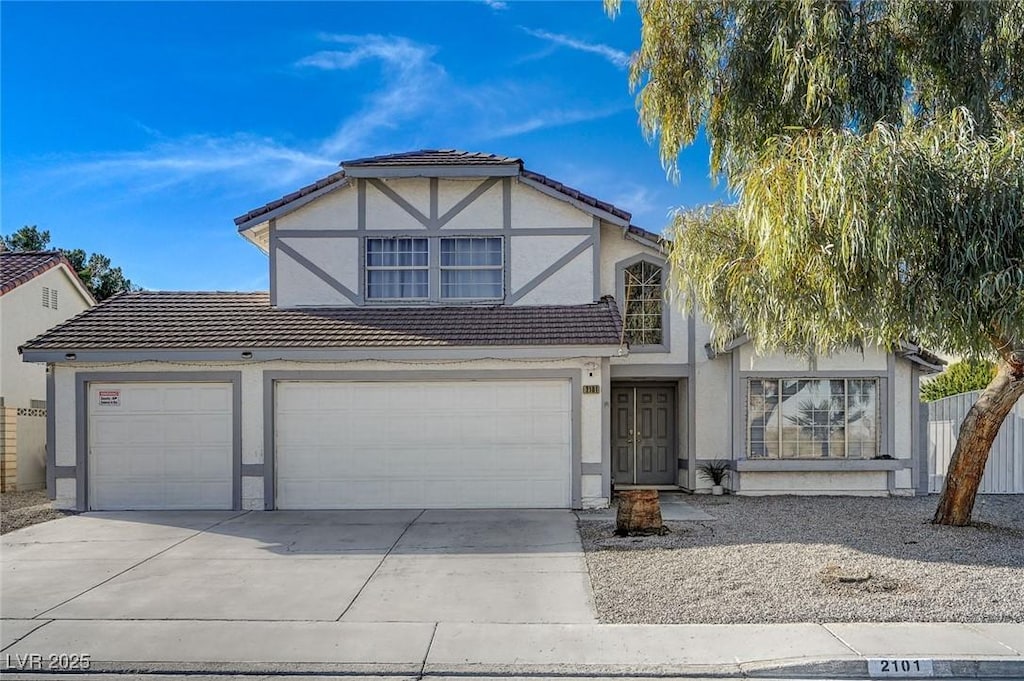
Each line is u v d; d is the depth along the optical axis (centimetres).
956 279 758
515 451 1262
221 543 991
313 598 737
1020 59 932
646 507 1017
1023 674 555
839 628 632
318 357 1235
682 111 1083
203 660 579
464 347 1228
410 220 1430
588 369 1255
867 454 1407
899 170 715
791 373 1407
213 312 1383
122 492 1261
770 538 975
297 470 1266
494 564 866
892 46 980
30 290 1764
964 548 898
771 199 780
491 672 562
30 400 1733
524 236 1424
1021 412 1438
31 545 983
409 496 1264
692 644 604
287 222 1429
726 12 1047
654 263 1475
